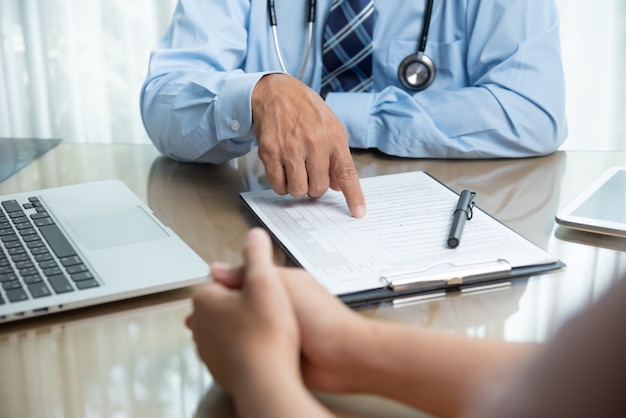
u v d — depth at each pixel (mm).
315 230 896
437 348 553
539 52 1362
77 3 2252
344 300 729
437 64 1490
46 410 574
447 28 1468
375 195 1017
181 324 703
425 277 758
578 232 918
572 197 1049
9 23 2266
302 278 620
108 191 1011
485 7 1428
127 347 664
